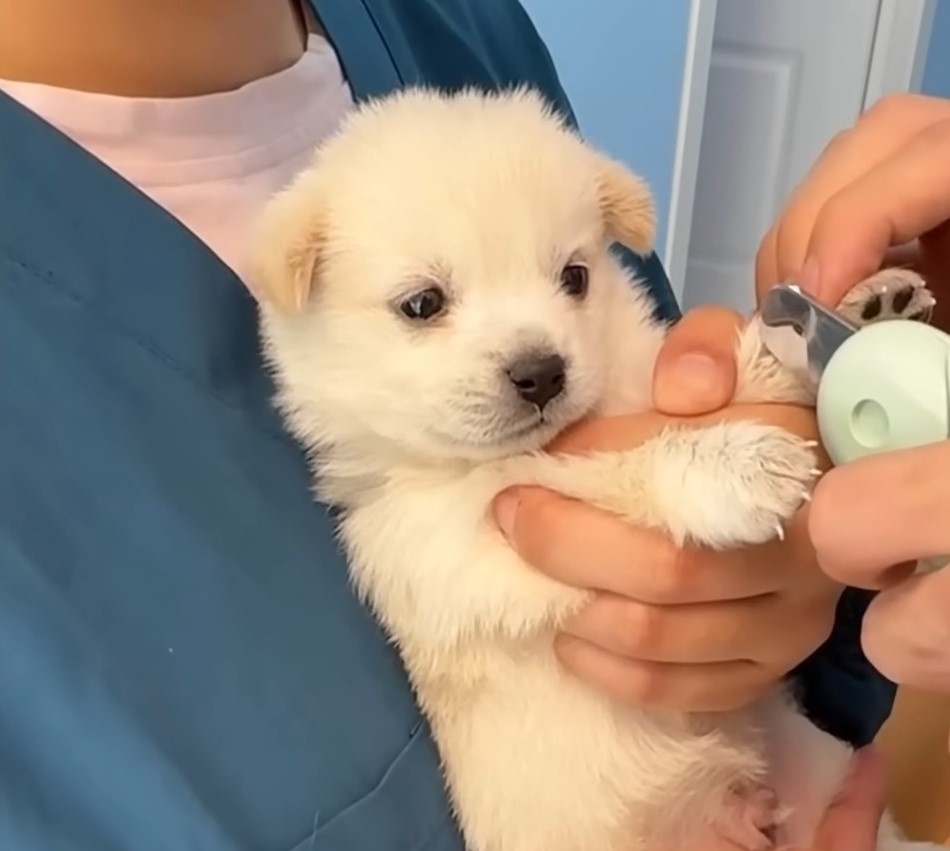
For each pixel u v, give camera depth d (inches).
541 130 11.0
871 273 9.1
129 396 8.6
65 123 9.6
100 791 7.4
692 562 8.8
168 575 8.1
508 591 9.5
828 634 9.8
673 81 25.3
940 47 29.5
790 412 9.6
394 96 11.4
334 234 10.4
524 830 10.0
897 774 13.6
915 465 6.6
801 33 28.6
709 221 30.9
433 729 9.8
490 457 10.1
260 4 10.9
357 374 10.2
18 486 7.8
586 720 10.1
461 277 10.3
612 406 10.6
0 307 8.3
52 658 7.5
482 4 14.3
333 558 9.4
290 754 8.1
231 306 9.5
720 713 10.6
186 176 10.1
